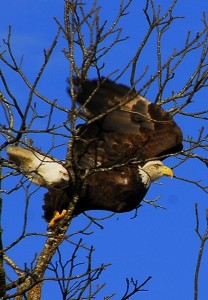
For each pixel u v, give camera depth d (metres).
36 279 10.68
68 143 12.62
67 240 10.69
